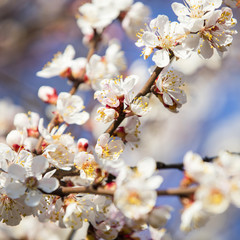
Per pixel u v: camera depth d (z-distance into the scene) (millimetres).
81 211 780
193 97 1143
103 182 758
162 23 785
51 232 932
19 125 824
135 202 728
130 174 735
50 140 794
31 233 930
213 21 783
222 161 715
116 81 788
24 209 785
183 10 786
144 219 740
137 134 804
